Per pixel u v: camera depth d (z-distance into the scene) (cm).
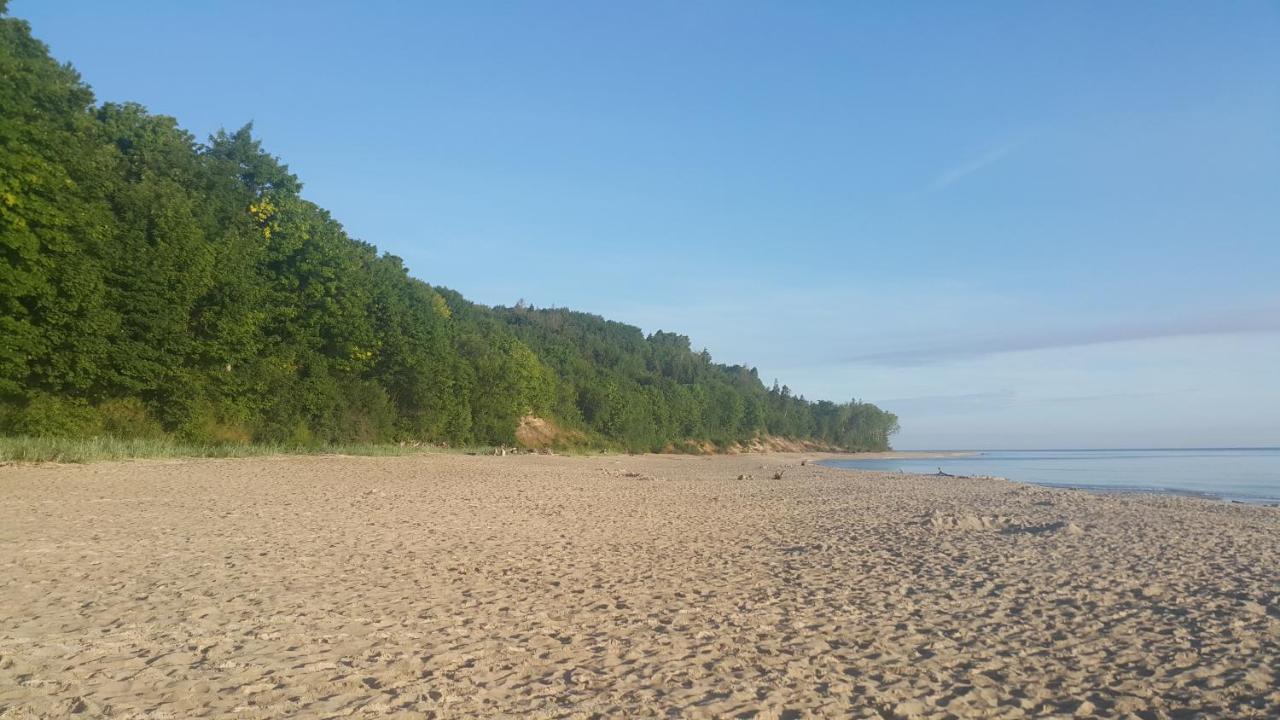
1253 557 1265
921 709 566
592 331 13588
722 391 11275
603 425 7994
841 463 8888
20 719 505
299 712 534
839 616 856
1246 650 723
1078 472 5891
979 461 11031
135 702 543
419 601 895
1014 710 567
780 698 582
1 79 2303
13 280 2292
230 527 1435
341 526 1509
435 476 2980
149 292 2897
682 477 3862
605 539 1456
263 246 3666
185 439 3139
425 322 5022
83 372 2700
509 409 5884
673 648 721
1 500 1633
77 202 2581
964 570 1147
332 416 3988
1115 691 609
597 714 545
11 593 869
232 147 4153
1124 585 1029
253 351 3456
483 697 576
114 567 1033
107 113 3544
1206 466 7262
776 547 1386
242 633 735
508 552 1267
